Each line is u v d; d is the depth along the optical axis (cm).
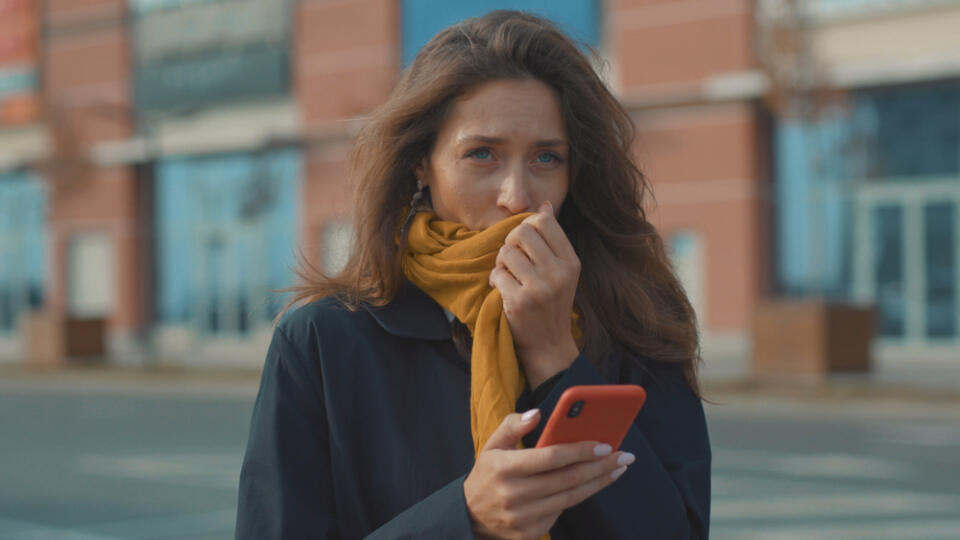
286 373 167
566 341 161
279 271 2906
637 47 2316
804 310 1575
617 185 182
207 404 1661
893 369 1816
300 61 2814
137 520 751
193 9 3008
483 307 160
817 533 677
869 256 2130
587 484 140
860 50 2119
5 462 1041
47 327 2523
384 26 2664
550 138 167
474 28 172
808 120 1692
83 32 3209
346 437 163
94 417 1472
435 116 170
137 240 3156
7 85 3338
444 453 162
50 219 3316
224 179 3041
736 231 2223
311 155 2795
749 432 1186
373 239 171
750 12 2206
